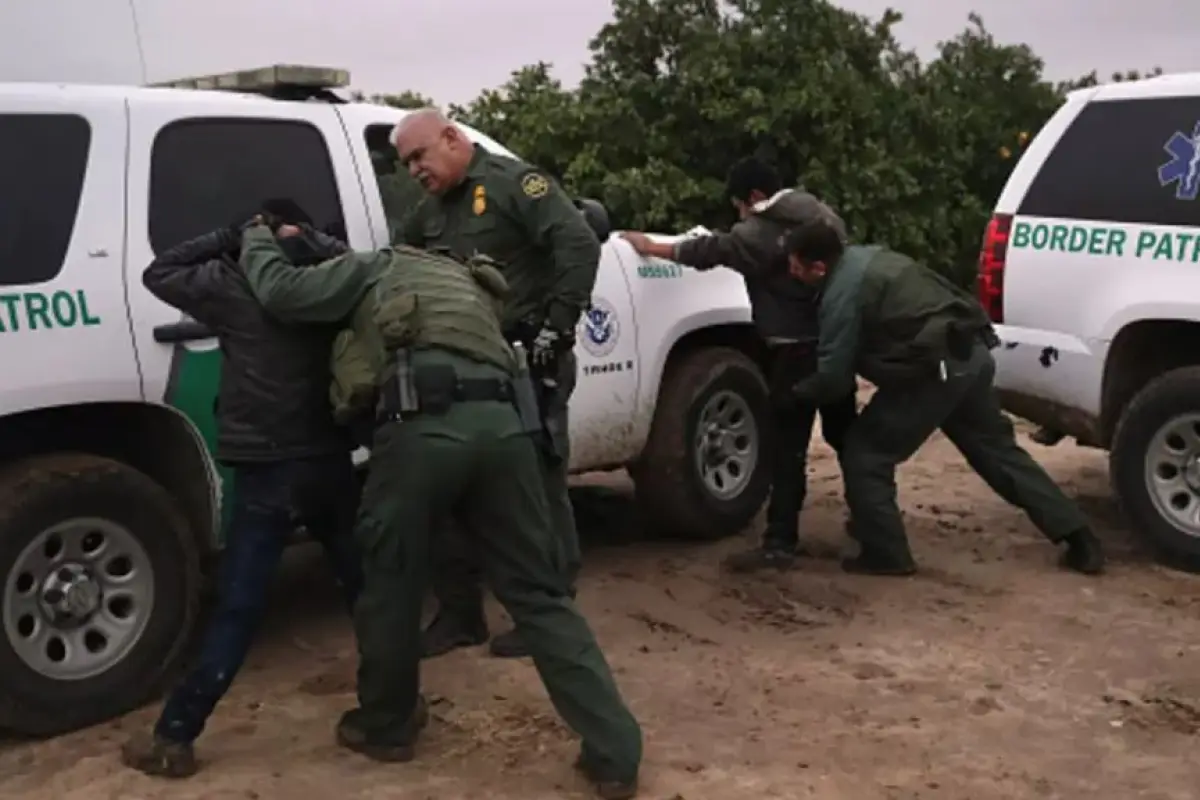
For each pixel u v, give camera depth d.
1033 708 4.33
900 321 5.36
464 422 3.56
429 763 3.91
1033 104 14.81
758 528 6.59
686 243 5.69
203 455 4.39
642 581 5.68
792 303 5.62
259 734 4.13
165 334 4.25
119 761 3.89
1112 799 3.71
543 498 3.75
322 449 3.82
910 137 12.95
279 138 4.75
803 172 11.84
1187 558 5.76
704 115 11.86
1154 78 5.98
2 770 3.89
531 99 12.34
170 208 4.39
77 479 4.05
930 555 6.07
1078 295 5.96
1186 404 5.70
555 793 3.72
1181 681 4.55
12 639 3.97
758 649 4.88
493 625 5.19
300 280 3.66
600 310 5.58
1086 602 5.38
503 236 4.48
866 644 4.92
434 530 3.68
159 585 4.27
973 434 5.77
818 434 9.12
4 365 3.94
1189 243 5.64
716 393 6.14
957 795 3.71
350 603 4.07
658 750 3.99
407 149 4.46
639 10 12.32
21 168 4.10
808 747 4.02
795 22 12.27
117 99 4.36
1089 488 7.45
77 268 4.12
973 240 13.26
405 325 3.59
